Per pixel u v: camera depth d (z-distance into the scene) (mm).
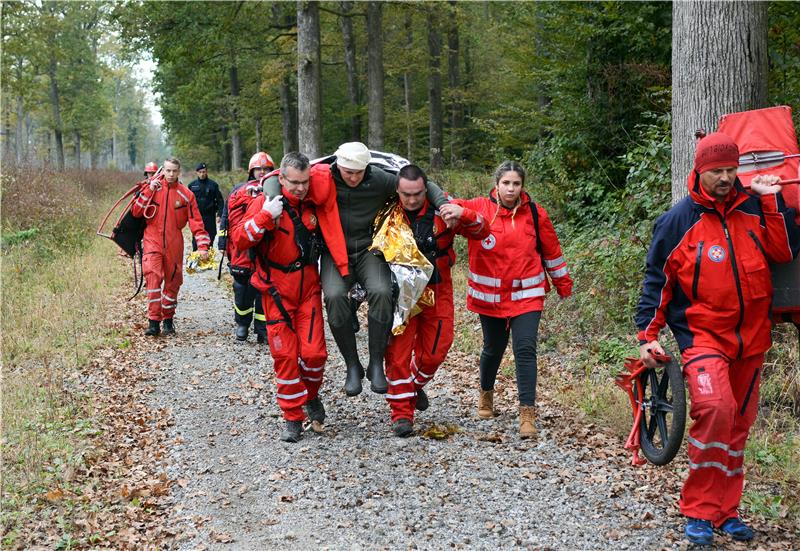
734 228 4039
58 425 6215
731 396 3943
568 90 12750
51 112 46188
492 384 6117
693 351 4066
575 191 11242
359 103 32500
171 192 9352
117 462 5539
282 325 5566
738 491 4148
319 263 5617
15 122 45188
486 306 5699
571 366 7449
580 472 5004
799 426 5586
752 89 6734
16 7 23953
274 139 37938
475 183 15742
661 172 8375
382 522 4430
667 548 4047
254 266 5637
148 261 9250
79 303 10680
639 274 8164
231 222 6441
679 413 4090
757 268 4008
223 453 5602
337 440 5727
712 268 4020
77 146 49344
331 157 5590
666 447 4211
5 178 17422
